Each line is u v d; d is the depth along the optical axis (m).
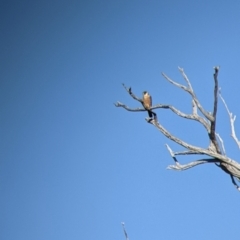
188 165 27.33
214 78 26.48
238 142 27.23
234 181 27.27
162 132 27.69
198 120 27.30
